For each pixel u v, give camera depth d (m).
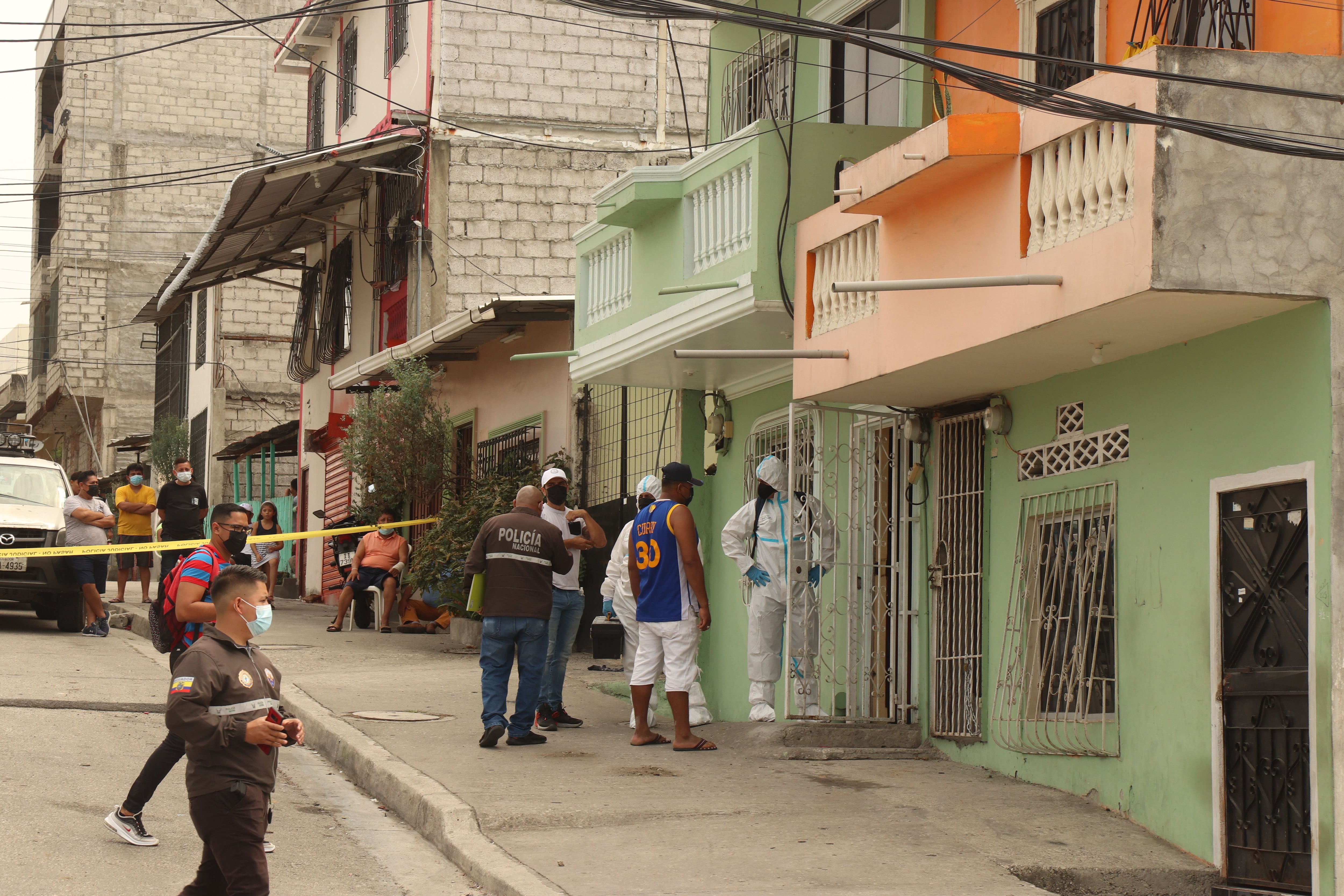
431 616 18.94
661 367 12.88
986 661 10.02
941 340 8.86
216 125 38.56
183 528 18.38
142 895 6.68
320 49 27.09
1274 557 7.60
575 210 21.14
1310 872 7.27
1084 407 9.21
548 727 11.08
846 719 10.74
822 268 10.42
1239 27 8.44
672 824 7.99
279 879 7.14
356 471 19.94
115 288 38.41
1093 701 9.06
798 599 10.83
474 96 20.95
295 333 27.62
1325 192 7.32
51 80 42.59
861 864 7.21
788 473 11.01
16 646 15.15
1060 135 7.91
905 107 11.76
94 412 40.62
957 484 10.52
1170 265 7.11
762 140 10.80
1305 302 7.34
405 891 7.09
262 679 5.81
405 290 21.55
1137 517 8.66
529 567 10.21
